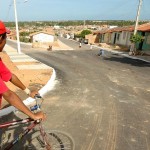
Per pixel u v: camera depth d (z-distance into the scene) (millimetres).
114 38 42562
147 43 30266
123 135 5641
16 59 20859
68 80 12180
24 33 86750
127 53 29141
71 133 5645
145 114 7211
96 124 6250
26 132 3596
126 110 7531
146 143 5289
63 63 19375
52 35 56500
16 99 2467
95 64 18969
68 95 9188
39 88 10016
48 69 15406
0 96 2762
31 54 27297
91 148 4961
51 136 4043
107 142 5254
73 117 6723
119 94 9570
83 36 62406
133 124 6355
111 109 7578
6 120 6195
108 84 11461
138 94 9688
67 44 47719
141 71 15906
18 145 4586
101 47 39625
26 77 12250
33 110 3418
